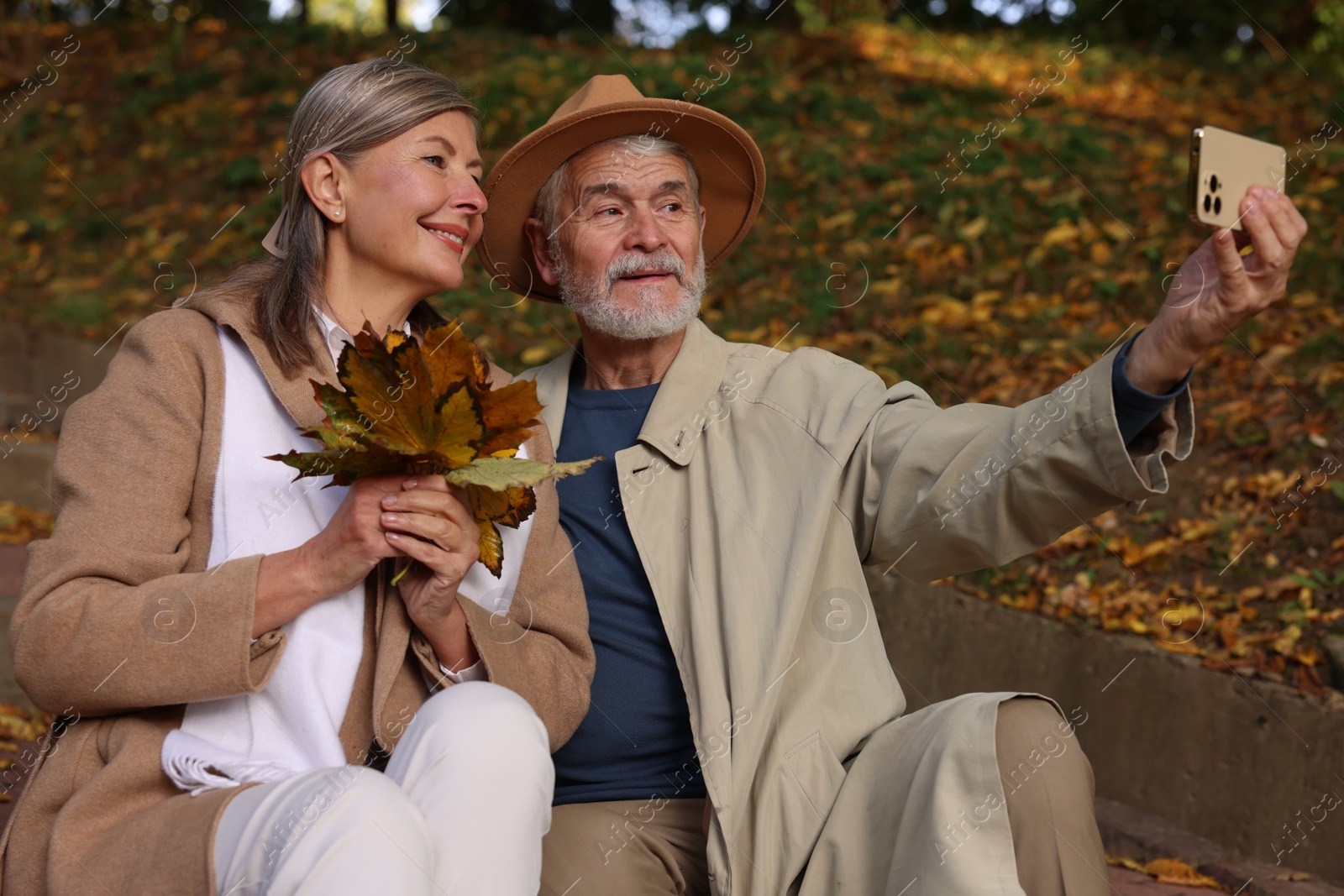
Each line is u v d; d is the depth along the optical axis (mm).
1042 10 10312
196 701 1570
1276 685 2756
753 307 4953
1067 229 4914
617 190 2184
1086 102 7172
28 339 5930
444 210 1856
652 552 2021
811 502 1959
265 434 1707
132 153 7543
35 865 1541
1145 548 3316
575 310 2244
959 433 1868
